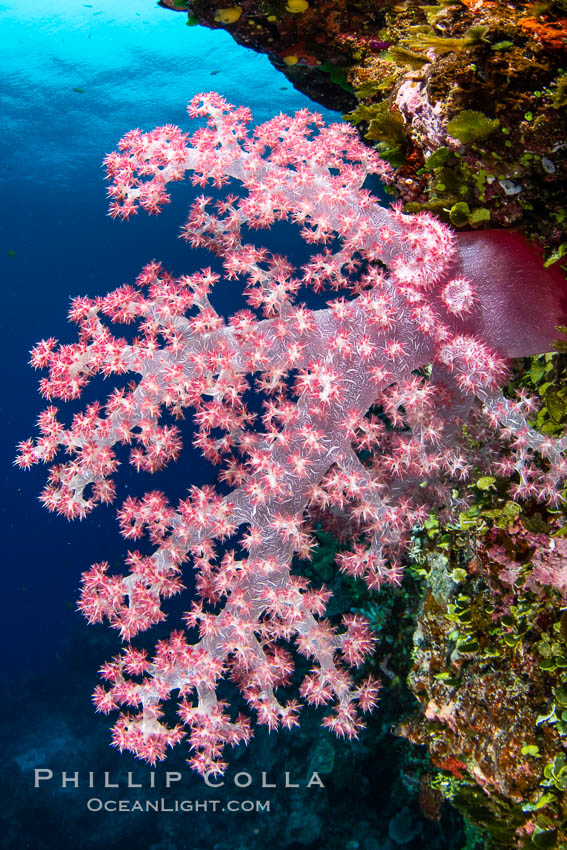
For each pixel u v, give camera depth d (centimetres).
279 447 267
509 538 298
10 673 1123
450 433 286
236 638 264
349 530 323
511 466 271
